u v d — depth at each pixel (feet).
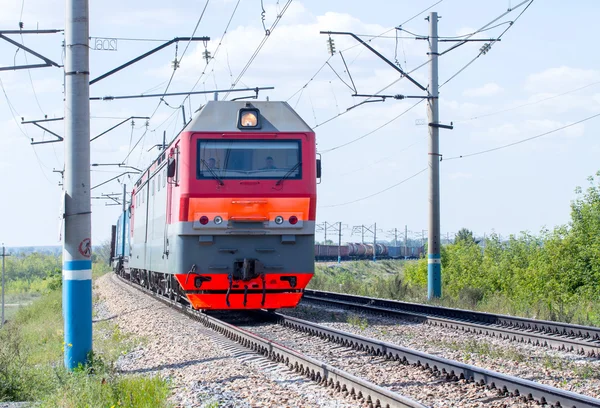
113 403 30.53
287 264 57.93
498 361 41.11
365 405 29.71
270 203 57.67
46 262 480.23
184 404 30.94
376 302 85.51
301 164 58.44
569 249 80.64
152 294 96.43
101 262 405.59
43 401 33.12
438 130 90.94
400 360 40.27
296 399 31.04
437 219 90.84
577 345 45.55
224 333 53.98
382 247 338.54
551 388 29.22
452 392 32.17
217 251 57.47
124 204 150.92
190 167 57.31
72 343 40.11
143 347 51.24
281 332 55.72
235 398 31.76
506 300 82.28
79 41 40.37
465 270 108.58
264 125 58.75
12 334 61.05
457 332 55.77
